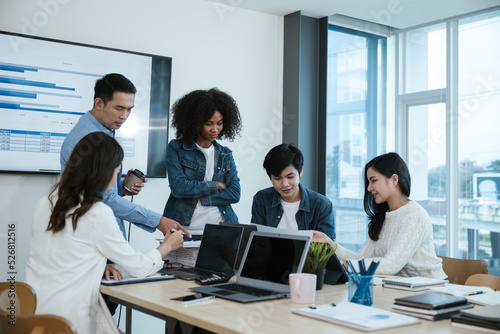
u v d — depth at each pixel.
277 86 4.46
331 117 4.47
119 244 2.07
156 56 3.75
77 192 2.03
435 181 4.45
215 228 2.40
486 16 4.15
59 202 2.01
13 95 3.23
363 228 4.63
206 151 2.97
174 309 1.67
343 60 4.54
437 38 4.46
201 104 2.84
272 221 2.77
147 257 2.16
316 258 2.05
